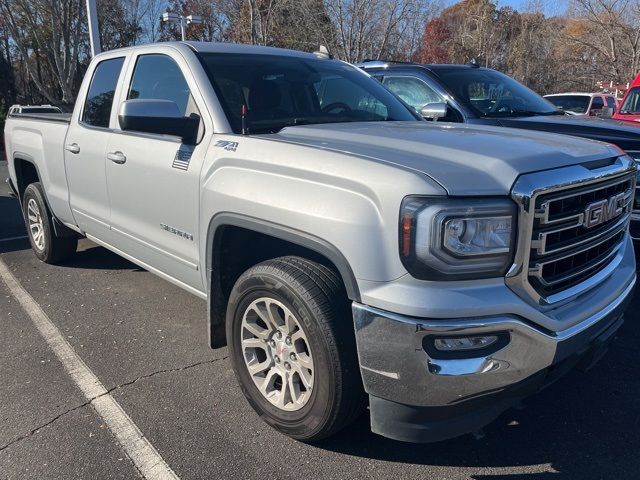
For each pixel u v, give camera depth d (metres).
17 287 5.17
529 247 2.32
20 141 5.72
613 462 2.78
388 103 4.20
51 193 5.21
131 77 4.12
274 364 2.92
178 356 3.84
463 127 3.41
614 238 3.04
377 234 2.31
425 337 2.23
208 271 3.17
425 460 2.79
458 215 2.21
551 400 3.32
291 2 16.67
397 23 16.64
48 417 3.15
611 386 3.46
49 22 27.98
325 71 4.12
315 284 2.57
